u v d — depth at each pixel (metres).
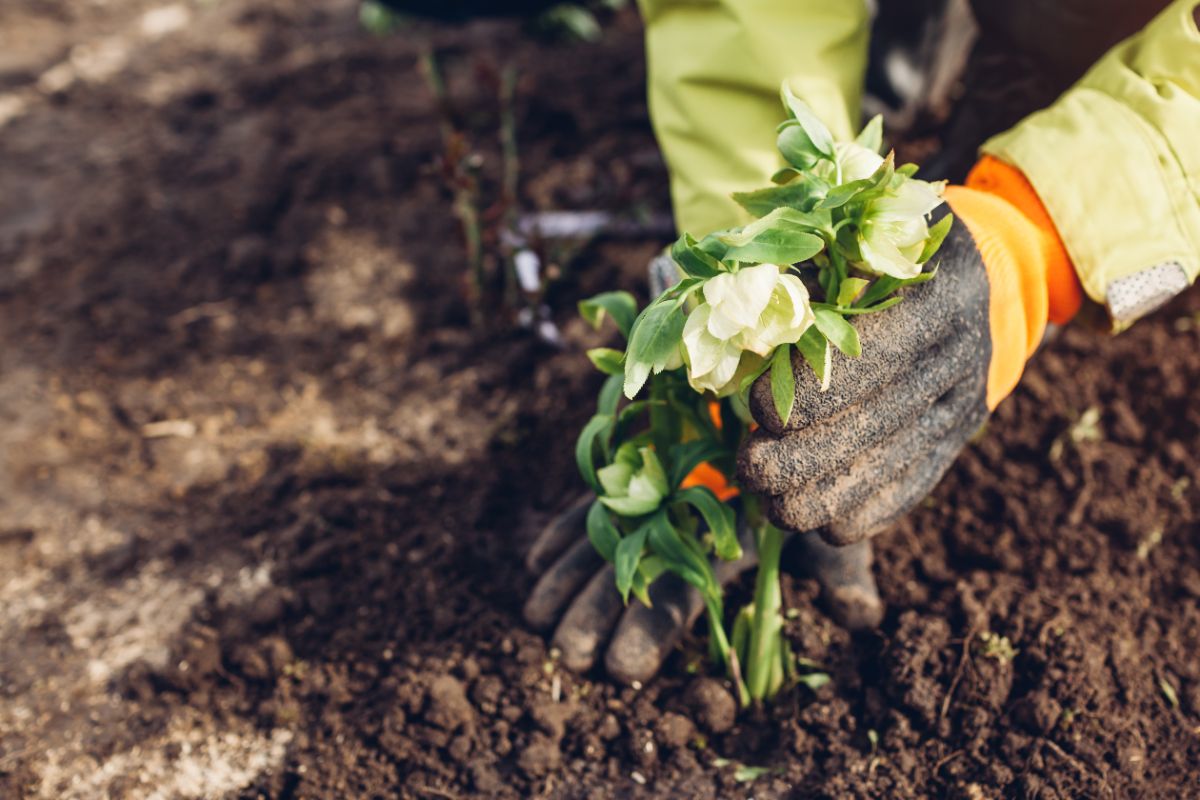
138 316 2.51
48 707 1.74
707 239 1.12
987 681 1.60
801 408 1.15
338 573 1.90
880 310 1.18
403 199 2.80
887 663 1.63
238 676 1.76
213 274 2.63
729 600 1.73
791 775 1.56
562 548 1.78
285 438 2.20
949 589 1.74
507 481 2.04
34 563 1.99
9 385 2.35
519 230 2.48
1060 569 1.77
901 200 1.11
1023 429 2.00
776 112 1.59
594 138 2.91
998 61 1.95
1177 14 1.36
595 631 1.65
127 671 1.78
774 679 1.62
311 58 3.45
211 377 2.36
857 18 1.60
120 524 2.05
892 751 1.56
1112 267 1.32
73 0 3.92
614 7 3.48
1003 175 1.38
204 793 1.60
